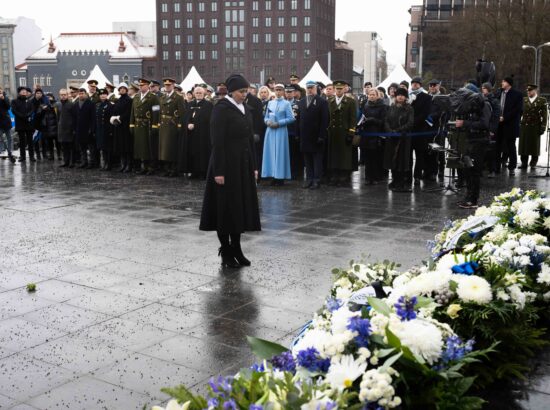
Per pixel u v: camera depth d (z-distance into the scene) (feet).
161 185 44.11
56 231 28.81
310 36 444.96
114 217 32.07
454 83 223.51
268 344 9.50
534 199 19.56
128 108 50.93
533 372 12.32
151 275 21.76
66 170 53.36
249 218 22.85
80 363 14.60
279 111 42.73
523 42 182.19
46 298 19.29
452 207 34.91
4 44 428.15
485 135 34.17
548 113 57.52
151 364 14.55
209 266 22.93
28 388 13.33
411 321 9.68
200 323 17.17
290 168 46.60
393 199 37.76
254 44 449.48
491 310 11.82
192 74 72.95
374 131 43.21
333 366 8.75
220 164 22.24
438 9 311.47
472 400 9.37
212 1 446.19
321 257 24.12
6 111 58.59
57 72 423.64
